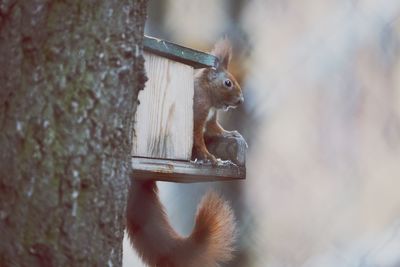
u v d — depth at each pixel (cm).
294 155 849
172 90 759
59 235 720
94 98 721
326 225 852
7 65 720
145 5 727
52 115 720
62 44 720
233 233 764
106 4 722
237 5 829
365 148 856
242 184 830
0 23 721
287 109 846
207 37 827
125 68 723
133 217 766
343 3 845
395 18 843
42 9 720
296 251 845
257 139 834
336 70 847
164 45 756
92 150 721
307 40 842
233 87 776
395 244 843
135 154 753
